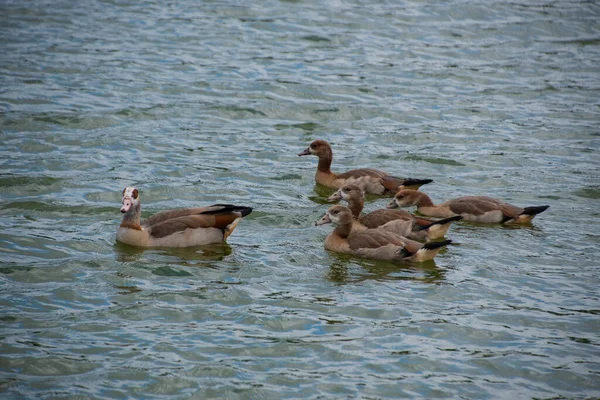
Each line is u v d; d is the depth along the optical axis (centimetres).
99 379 1173
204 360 1229
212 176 2044
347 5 3353
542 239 1725
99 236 1680
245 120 2416
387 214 1788
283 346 1273
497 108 2555
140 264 1549
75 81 2573
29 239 1638
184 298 1416
